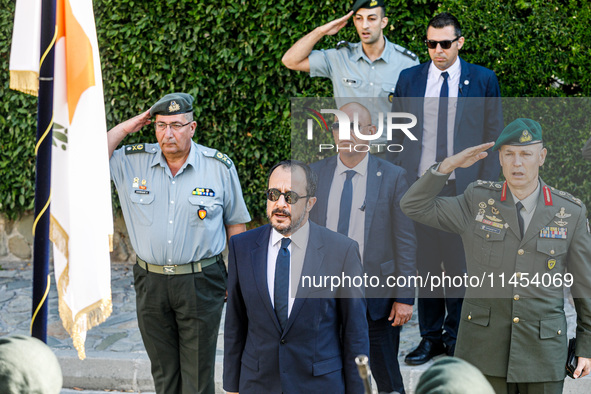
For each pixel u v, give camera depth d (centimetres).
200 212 418
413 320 593
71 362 526
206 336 425
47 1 327
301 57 533
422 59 643
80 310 350
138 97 702
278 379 322
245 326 341
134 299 652
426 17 641
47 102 330
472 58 637
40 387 152
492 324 329
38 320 335
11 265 752
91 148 348
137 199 421
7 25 703
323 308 321
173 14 678
